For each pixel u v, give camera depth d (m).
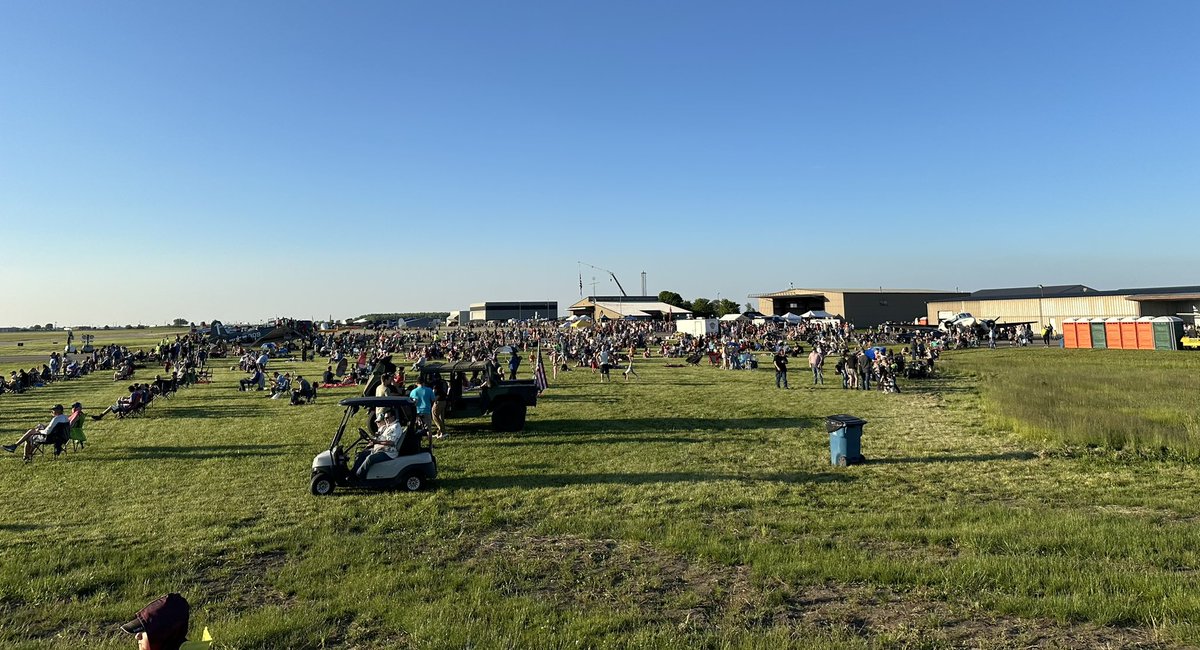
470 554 7.45
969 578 6.09
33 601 6.16
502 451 13.34
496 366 18.25
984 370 29.84
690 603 5.91
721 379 29.56
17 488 10.95
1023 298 65.38
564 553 7.40
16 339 104.12
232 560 7.27
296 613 5.76
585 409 19.72
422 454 10.46
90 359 44.78
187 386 29.66
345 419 10.62
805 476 10.98
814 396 22.66
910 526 7.93
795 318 74.69
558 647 5.08
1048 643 4.96
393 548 7.59
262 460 12.80
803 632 5.28
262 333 68.19
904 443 13.82
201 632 5.43
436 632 5.31
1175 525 7.73
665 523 8.38
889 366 25.17
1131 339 42.56
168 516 9.00
